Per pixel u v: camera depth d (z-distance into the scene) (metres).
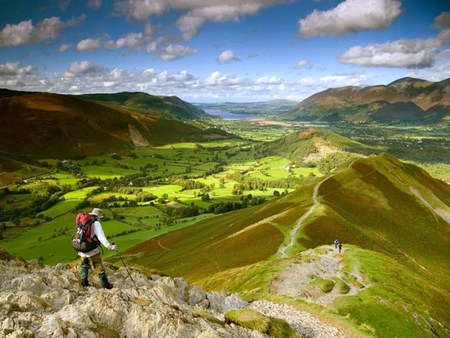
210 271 112.50
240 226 166.38
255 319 23.00
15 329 12.64
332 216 140.75
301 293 56.16
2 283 17.98
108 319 16.11
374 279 66.12
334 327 35.47
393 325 50.00
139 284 24.34
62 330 13.20
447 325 58.34
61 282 18.66
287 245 115.38
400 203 193.88
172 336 16.11
